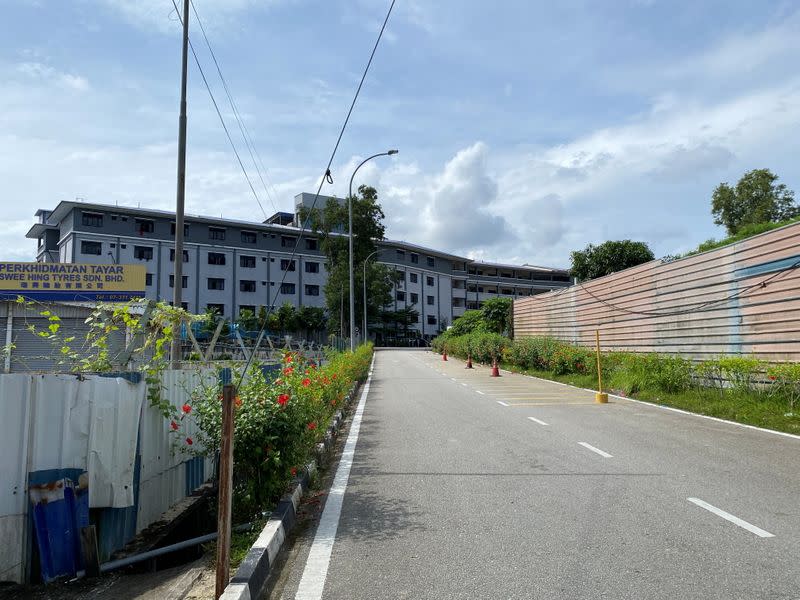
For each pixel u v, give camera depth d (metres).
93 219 58.41
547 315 32.53
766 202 34.59
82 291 28.50
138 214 60.38
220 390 6.98
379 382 24.36
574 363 24.02
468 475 7.97
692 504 6.43
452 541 5.46
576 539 5.41
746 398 13.96
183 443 7.45
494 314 51.69
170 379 7.13
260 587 4.53
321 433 9.59
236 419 6.22
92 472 5.38
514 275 103.31
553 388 20.58
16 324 17.44
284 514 5.98
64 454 5.22
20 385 5.02
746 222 34.81
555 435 10.95
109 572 5.34
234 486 6.38
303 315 68.38
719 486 7.17
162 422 6.87
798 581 4.41
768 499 6.58
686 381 16.48
